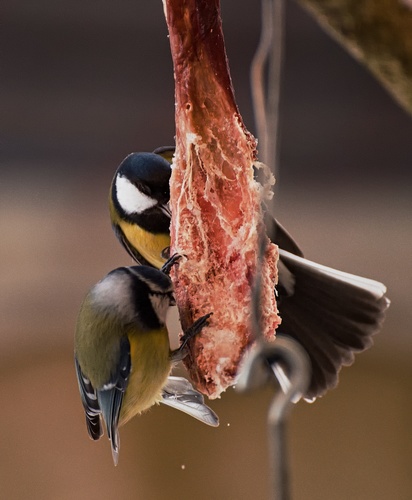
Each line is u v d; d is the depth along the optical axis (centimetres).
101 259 1423
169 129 1667
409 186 1653
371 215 1566
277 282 455
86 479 1071
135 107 1677
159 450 1103
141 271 551
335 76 1692
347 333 464
